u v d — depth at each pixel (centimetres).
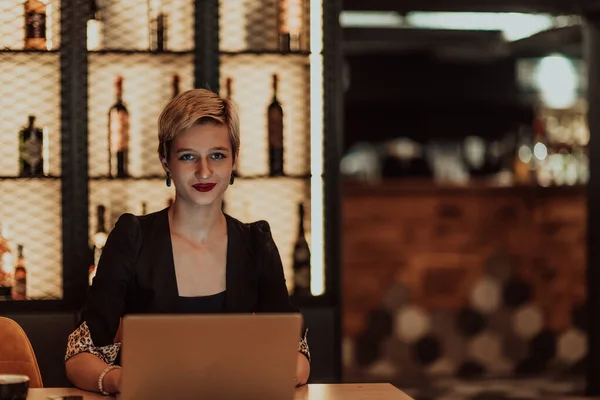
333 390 224
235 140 230
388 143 870
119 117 387
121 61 390
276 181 404
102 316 227
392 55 860
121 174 387
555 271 653
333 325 399
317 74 403
